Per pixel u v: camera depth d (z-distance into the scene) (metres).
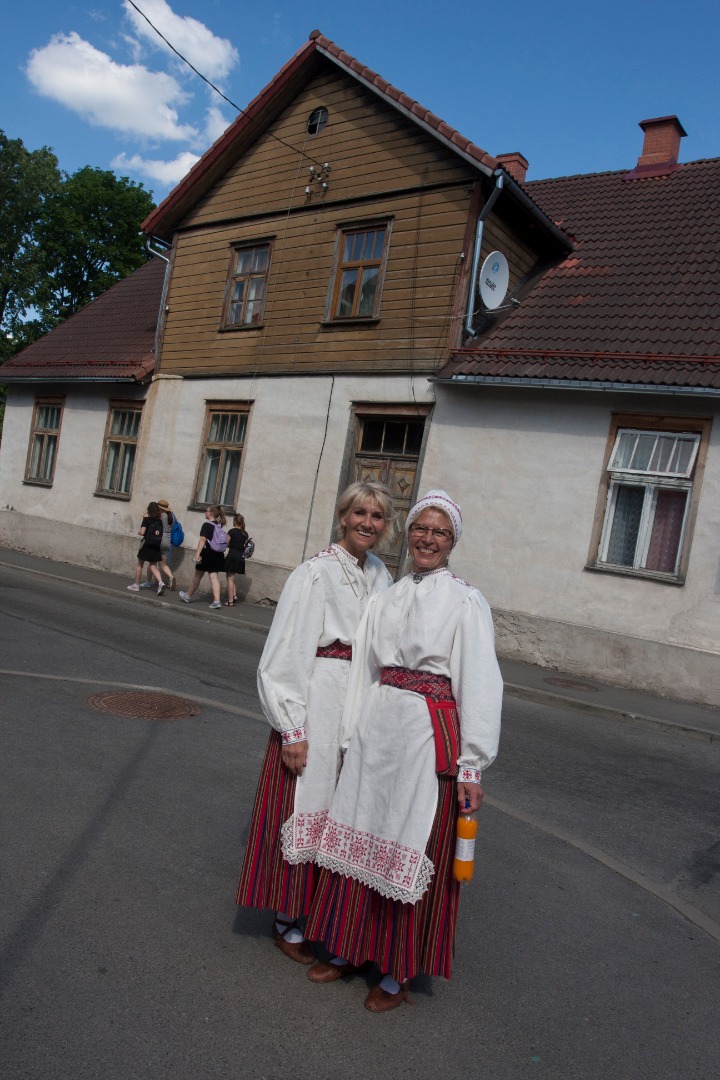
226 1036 2.80
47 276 36.03
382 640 3.11
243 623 12.59
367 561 3.43
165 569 15.06
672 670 10.46
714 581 10.31
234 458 16.02
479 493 12.23
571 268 13.78
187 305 17.16
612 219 14.73
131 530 17.72
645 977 3.65
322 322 14.64
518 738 7.68
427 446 12.87
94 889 3.71
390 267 13.84
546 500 11.64
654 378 10.55
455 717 3.00
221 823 4.68
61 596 13.37
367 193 14.27
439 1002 3.22
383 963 3.00
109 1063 2.58
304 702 3.16
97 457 18.92
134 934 3.38
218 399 16.23
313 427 14.55
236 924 3.58
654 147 16.09
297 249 15.26
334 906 3.08
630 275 13.01
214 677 8.54
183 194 16.83
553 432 11.67
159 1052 2.67
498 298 13.18
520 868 4.69
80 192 35.91
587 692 10.07
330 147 14.94
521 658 11.52
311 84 15.33
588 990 3.47
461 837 2.95
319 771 3.19
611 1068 2.93
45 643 9.05
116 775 5.23
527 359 11.90
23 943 3.20
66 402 19.91
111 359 18.64
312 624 3.17
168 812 4.74
